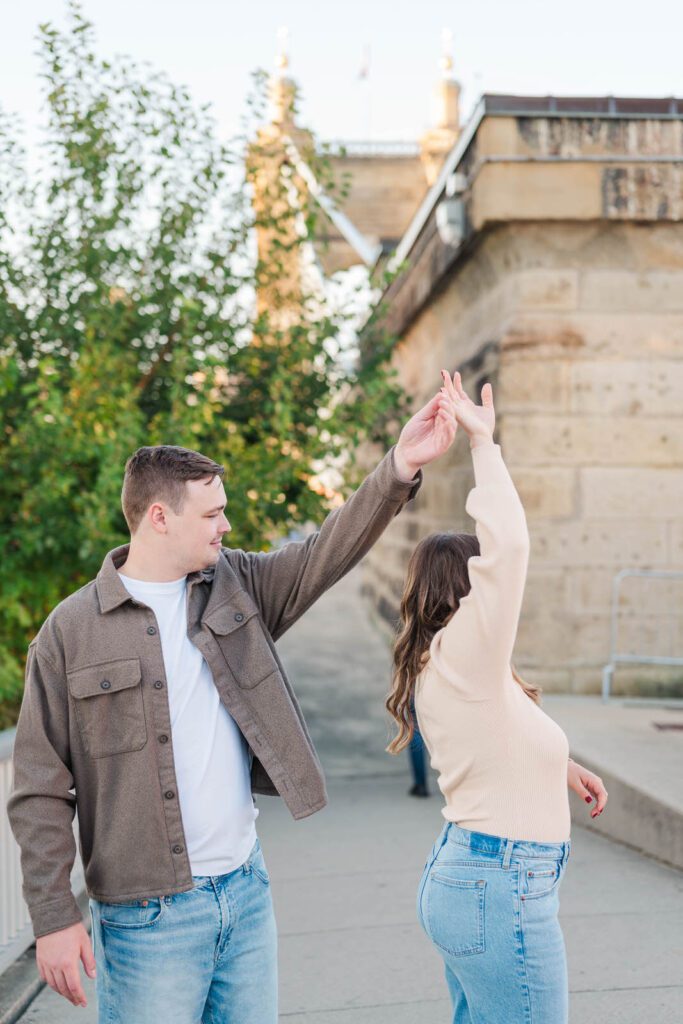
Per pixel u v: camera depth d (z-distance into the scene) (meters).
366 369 9.12
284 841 6.64
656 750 6.71
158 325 8.38
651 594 8.93
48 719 2.31
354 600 20.00
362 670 13.87
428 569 2.62
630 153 8.59
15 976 4.18
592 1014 3.62
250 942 2.36
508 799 2.34
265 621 2.57
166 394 8.39
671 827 5.39
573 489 8.93
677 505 8.96
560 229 8.79
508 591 2.29
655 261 8.87
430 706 2.45
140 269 8.55
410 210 19.34
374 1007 3.79
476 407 2.46
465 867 2.35
